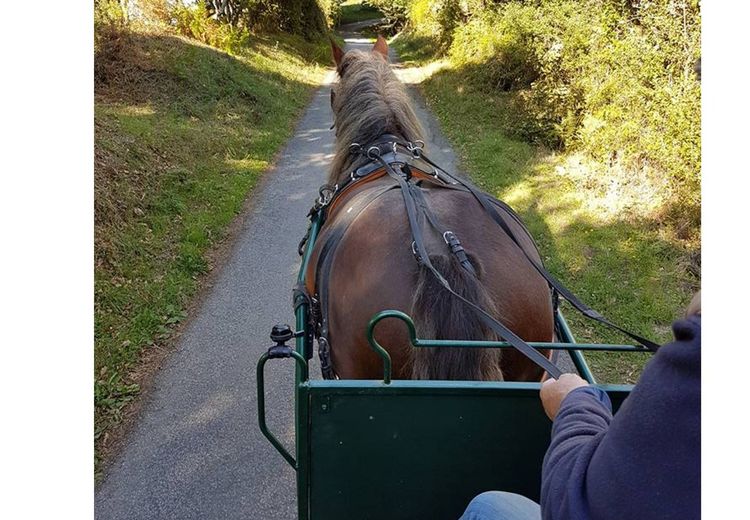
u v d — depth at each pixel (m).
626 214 6.04
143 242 5.51
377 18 45.12
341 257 2.04
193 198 6.77
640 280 4.96
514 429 1.56
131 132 7.33
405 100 2.90
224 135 9.09
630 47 6.86
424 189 2.20
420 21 21.98
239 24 17.19
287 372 4.06
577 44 8.23
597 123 7.08
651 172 6.36
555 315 2.36
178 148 7.78
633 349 1.63
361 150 2.74
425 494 1.63
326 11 27.61
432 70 16.16
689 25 6.40
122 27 10.41
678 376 0.88
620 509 0.91
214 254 5.88
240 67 12.98
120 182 6.09
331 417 1.56
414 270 1.76
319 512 1.66
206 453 3.32
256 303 4.96
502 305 1.78
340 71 3.17
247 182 7.64
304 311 2.33
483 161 8.24
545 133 8.97
